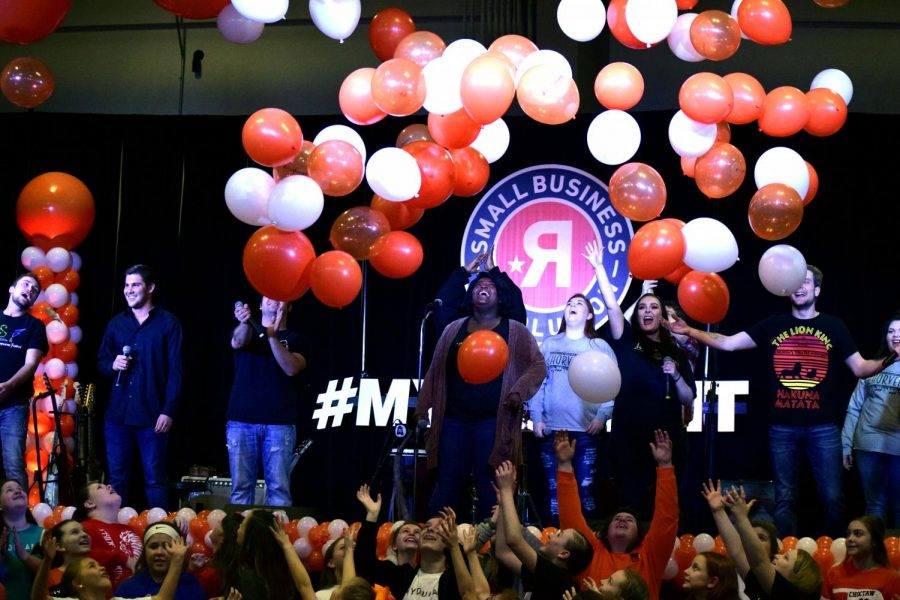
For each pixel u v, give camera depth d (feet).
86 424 31.50
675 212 33.30
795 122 24.07
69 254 32.32
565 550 18.88
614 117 23.36
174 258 35.29
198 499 29.71
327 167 22.43
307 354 29.22
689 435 31.99
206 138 35.55
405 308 34.27
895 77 34.63
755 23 23.63
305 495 33.81
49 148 35.68
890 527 27.07
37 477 29.27
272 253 22.22
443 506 23.44
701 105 22.74
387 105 22.67
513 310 25.64
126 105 37.35
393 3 36.45
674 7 22.94
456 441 23.66
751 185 33.19
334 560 20.65
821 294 32.89
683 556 22.36
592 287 33.63
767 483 28.78
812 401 26.35
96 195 35.58
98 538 22.25
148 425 29.40
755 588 17.78
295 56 36.96
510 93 22.04
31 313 31.58
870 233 32.99
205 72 37.19
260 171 22.77
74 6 37.70
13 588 19.75
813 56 34.86
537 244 33.94
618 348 28.04
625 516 19.43
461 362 22.52
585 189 33.91
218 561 19.13
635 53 35.32
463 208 34.27
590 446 27.40
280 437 28.60
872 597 19.04
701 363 32.04
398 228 24.58
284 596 18.70
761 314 32.86
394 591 20.11
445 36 36.17
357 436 33.81
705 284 24.40
